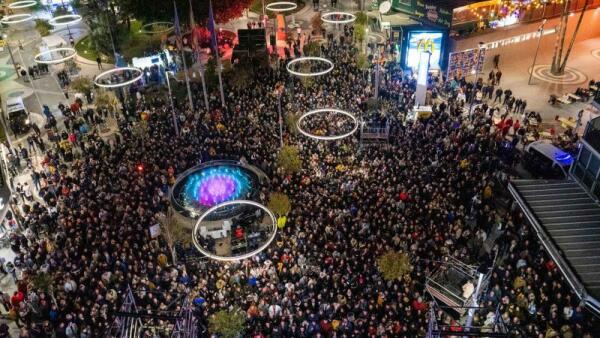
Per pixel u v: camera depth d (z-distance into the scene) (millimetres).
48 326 23922
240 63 49250
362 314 23688
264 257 28391
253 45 55375
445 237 28047
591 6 57188
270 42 61000
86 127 43844
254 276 26750
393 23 58281
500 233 30656
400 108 43906
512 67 54656
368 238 27734
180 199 34750
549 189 29672
